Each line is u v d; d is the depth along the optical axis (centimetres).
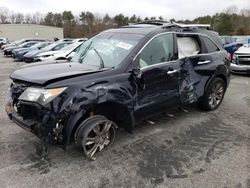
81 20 8350
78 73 348
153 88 414
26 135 438
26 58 1598
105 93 351
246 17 6662
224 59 563
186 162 360
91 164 354
